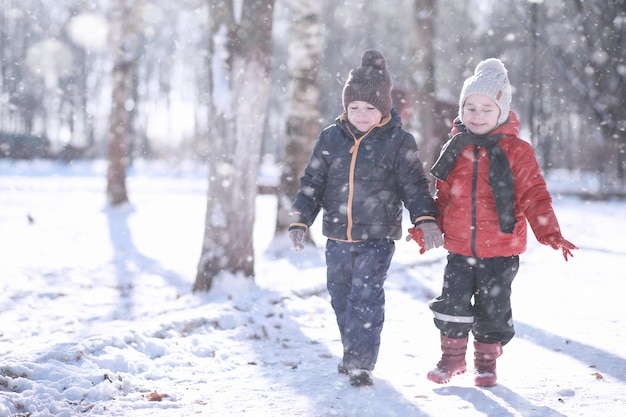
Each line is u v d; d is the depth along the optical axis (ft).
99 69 231.09
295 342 23.58
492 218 17.65
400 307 29.43
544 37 103.71
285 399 17.01
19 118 238.27
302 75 48.44
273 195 111.96
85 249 49.55
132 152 227.61
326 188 19.19
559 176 181.78
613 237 57.77
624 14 94.89
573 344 22.59
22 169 185.37
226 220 31.12
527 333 24.31
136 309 29.55
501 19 115.14
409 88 74.84
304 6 48.55
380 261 18.53
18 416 15.08
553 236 16.92
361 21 145.38
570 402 16.63
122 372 19.13
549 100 159.12
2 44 190.90
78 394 16.88
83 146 236.43
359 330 18.21
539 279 36.65
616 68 97.76
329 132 19.42
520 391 17.57
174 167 201.05
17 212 76.54
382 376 19.07
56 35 163.43
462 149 18.10
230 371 19.98
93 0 71.67
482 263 17.72
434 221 17.71
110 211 79.05
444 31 120.47
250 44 31.48
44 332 25.53
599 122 107.65
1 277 37.55
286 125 48.75
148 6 75.87
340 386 18.01
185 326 23.32
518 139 17.98
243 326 24.41
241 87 31.35
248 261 31.48
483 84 17.78
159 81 265.95
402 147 18.51
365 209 18.52
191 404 16.67
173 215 76.48
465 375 19.07
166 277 38.34
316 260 43.98
